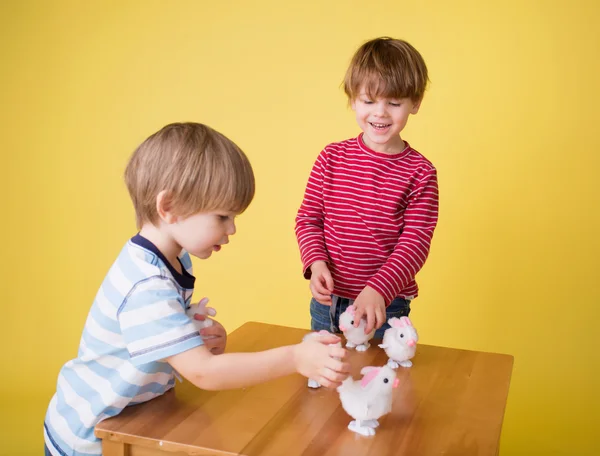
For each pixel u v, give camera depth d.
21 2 2.35
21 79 2.38
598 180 2.05
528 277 2.13
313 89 2.21
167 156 1.03
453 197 2.15
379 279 1.39
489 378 1.18
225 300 2.37
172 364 1.01
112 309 1.04
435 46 2.11
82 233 2.40
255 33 2.23
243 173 1.05
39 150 2.39
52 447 1.09
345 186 1.55
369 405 0.97
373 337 1.44
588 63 2.02
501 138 2.09
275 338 1.33
